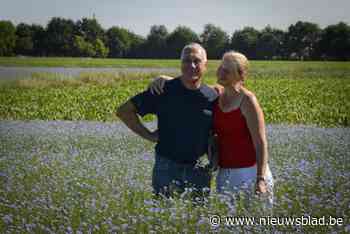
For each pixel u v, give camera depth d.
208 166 5.83
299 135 12.05
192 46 5.66
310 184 5.98
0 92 25.64
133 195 6.05
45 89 27.50
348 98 22.98
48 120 17.62
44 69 42.84
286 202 5.35
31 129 13.55
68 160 8.45
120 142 10.88
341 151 9.48
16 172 7.25
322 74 39.38
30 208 5.41
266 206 5.23
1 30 53.84
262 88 27.81
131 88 27.70
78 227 4.98
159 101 5.81
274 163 8.27
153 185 5.93
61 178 6.85
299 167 6.87
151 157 8.80
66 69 44.84
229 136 5.57
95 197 5.84
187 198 5.51
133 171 7.31
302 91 26.20
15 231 4.97
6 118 18.92
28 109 20.30
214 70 41.06
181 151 5.76
